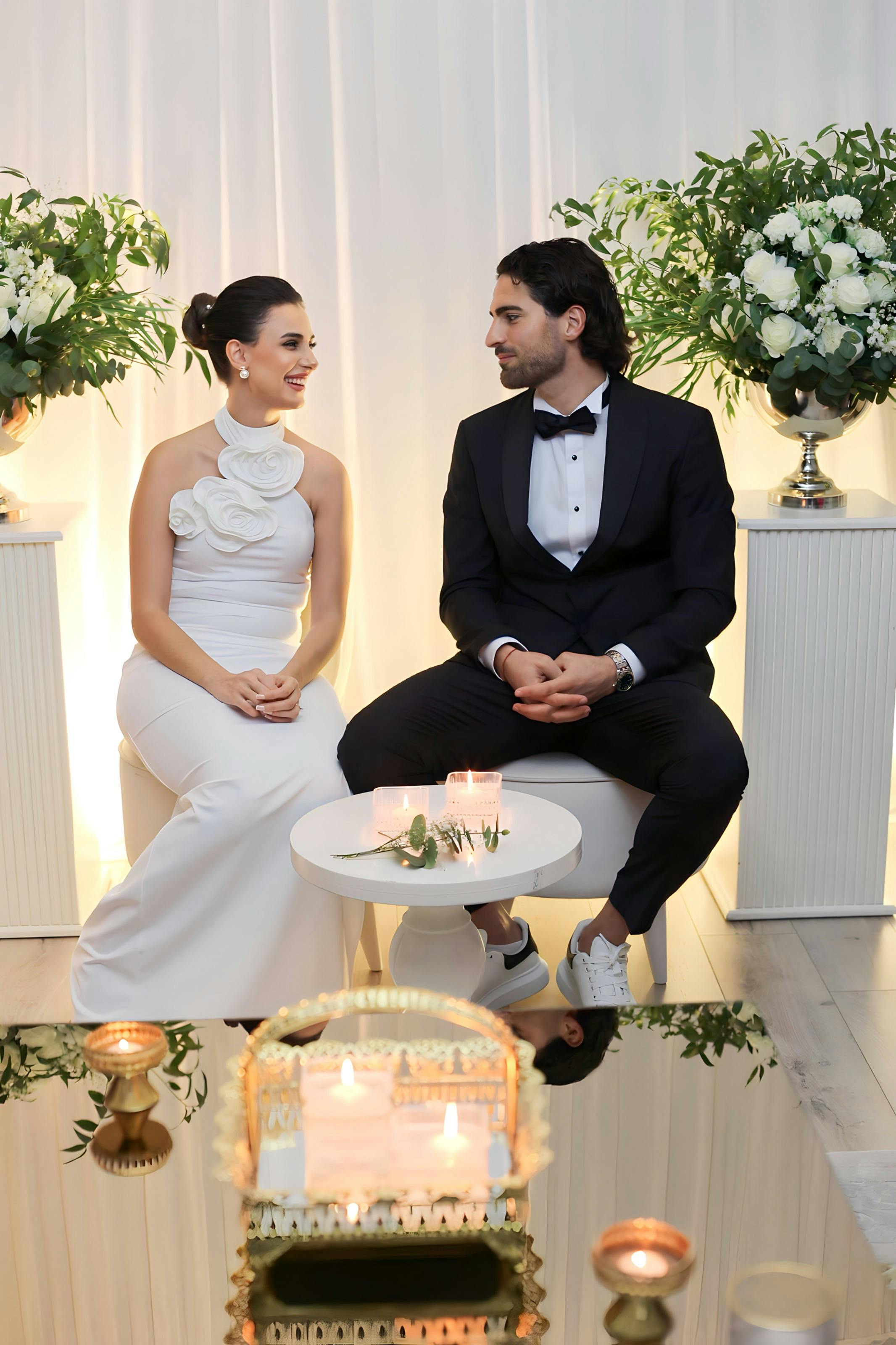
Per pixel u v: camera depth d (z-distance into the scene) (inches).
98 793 121.6
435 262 112.9
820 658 103.0
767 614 102.2
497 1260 49.8
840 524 99.8
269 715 93.6
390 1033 58.8
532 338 93.7
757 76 110.4
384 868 70.1
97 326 102.1
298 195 111.3
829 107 111.3
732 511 98.1
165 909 89.4
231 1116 56.7
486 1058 57.5
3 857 105.8
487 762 96.0
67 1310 48.6
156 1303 48.9
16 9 106.5
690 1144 55.2
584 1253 50.3
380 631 120.4
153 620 98.0
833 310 96.7
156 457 100.0
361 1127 55.5
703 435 96.0
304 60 108.0
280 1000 90.4
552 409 98.0
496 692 95.4
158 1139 55.7
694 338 106.9
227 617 100.7
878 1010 93.4
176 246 110.3
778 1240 50.6
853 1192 71.3
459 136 111.5
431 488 117.9
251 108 107.9
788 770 105.3
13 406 99.6
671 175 111.9
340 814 79.5
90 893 111.7
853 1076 85.1
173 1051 60.0
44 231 100.2
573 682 89.7
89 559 117.7
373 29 108.4
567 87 110.3
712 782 87.0
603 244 111.3
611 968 89.5
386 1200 53.0
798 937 105.1
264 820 88.0
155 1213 52.6
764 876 107.7
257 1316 48.2
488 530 100.4
